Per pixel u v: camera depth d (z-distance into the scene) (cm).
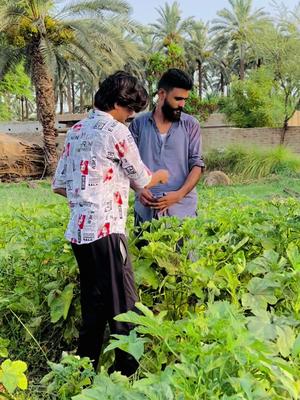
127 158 305
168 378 152
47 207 485
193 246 330
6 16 1970
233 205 533
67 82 4200
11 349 354
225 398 140
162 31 4838
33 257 372
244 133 2297
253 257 345
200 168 406
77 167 306
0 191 1669
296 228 341
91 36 2008
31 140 2639
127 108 310
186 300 325
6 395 217
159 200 384
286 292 263
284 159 1962
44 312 367
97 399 150
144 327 189
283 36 2320
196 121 413
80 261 309
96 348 315
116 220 305
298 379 167
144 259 334
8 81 3384
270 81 2373
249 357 150
